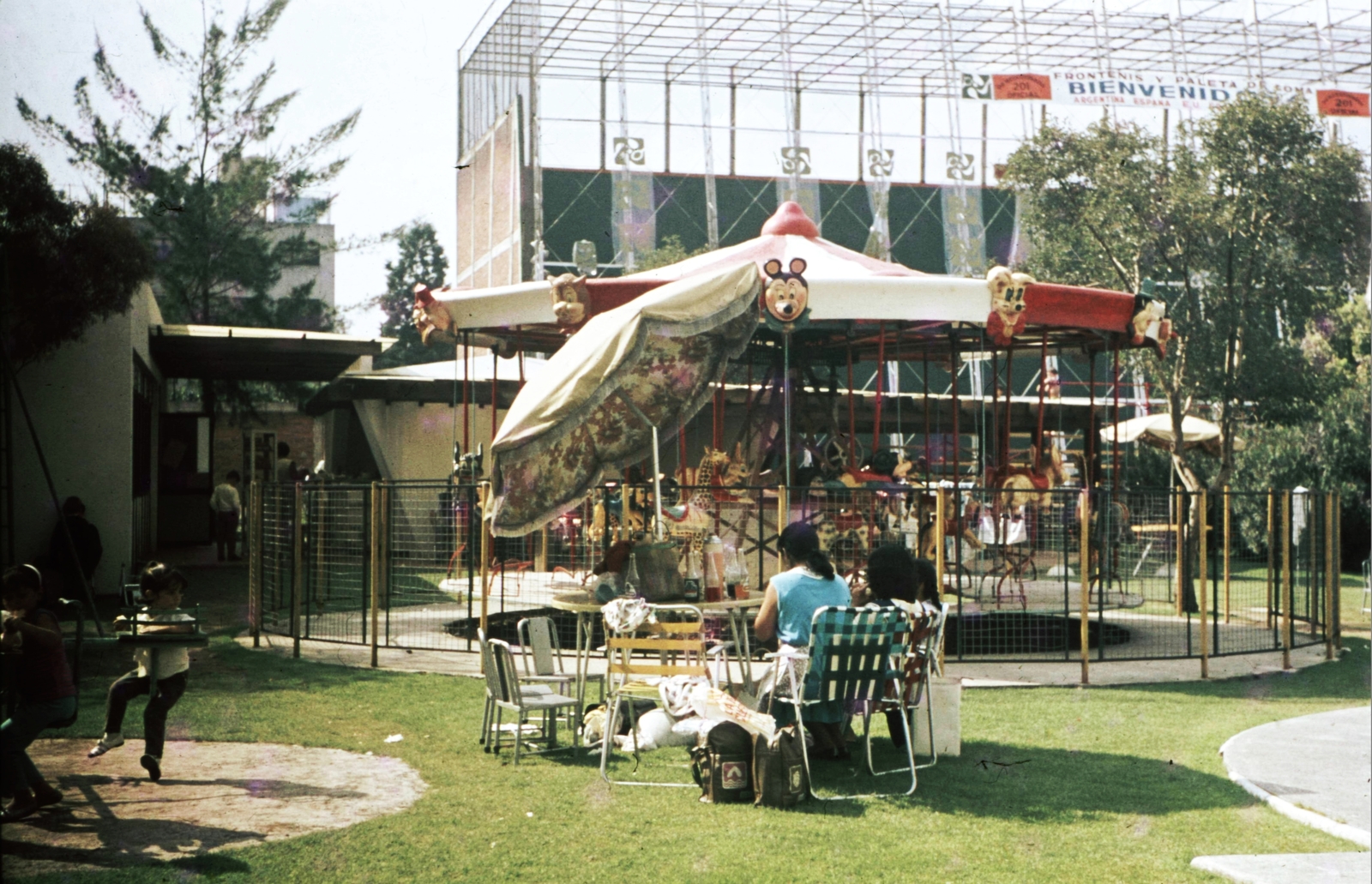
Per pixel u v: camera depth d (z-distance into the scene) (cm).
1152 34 4219
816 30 4266
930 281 1322
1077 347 1695
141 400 2084
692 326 842
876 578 751
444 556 1371
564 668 996
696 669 683
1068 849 556
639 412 882
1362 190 1969
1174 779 698
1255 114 1977
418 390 2375
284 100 3133
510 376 2433
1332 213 1955
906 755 756
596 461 949
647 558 824
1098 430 1891
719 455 1327
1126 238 2073
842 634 678
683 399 966
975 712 913
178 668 677
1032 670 1123
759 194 4512
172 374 2606
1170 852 552
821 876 512
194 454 2677
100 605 1535
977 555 1282
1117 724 870
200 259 3120
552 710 750
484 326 1445
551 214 4312
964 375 4212
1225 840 573
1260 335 2034
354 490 1220
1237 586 1998
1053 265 2217
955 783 685
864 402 2641
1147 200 2028
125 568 1577
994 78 4231
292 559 1195
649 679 698
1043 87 4200
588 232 4328
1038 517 1265
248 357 2298
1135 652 1277
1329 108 3781
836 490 1078
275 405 3641
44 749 746
